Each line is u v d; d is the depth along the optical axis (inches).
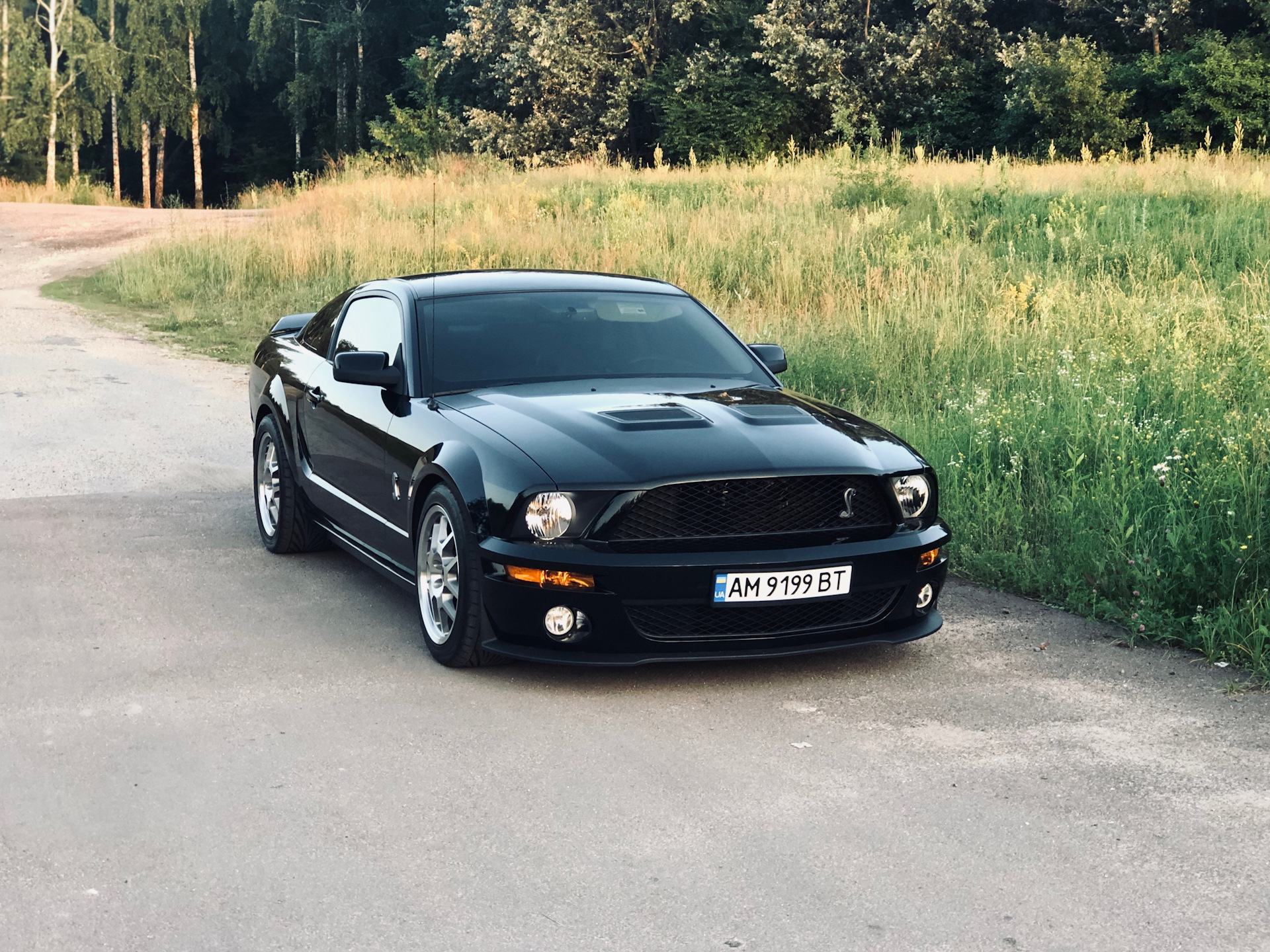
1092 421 291.1
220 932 111.9
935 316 455.2
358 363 206.2
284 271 751.7
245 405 435.2
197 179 2529.5
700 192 959.0
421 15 2428.6
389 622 209.9
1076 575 227.9
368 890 119.8
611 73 1818.4
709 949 109.6
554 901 117.9
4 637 197.2
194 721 163.3
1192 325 374.3
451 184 1200.8
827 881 122.0
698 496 174.9
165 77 2448.3
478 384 209.6
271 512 259.9
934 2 1594.5
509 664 188.7
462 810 137.7
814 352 426.9
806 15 1692.9
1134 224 633.6
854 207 820.0
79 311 692.7
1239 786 145.0
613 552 171.8
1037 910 116.3
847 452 185.6
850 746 157.2
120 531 269.0
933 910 116.4
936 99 1589.6
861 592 181.2
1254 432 260.1
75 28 2386.8
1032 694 177.2
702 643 176.7
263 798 140.3
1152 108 1419.8
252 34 2345.0
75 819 134.4
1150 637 201.9
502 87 1916.8
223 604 218.1
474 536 177.0
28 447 353.7
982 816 136.6
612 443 179.9
